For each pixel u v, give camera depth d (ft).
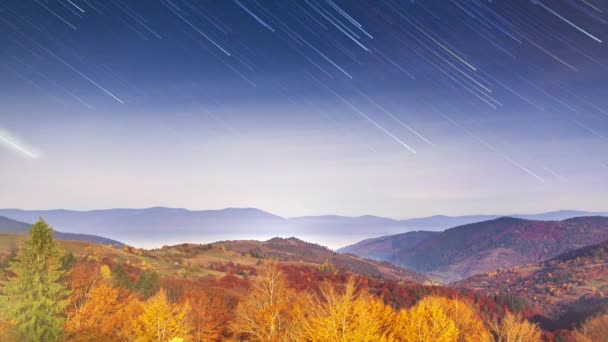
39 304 130.00
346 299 91.40
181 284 302.45
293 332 111.14
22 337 126.62
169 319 129.90
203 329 160.56
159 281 278.26
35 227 135.44
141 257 473.67
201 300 191.31
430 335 105.40
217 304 201.26
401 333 106.22
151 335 127.54
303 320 101.86
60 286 137.39
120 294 200.23
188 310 161.48
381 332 103.65
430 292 518.78
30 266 132.46
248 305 134.10
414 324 105.70
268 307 124.36
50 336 132.77
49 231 137.80
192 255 648.38
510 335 156.46
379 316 107.24
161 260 510.58
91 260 370.94
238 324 133.28
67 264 202.90
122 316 160.04
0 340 123.24
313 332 91.45
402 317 108.78
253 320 130.31
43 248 135.23
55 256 137.90
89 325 152.25
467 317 152.56
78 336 144.46
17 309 128.57
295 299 126.72
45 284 134.31
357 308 91.50
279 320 123.65
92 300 162.30
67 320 148.87
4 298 130.72
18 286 130.72
